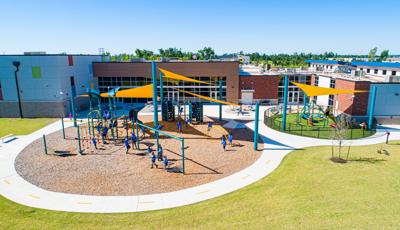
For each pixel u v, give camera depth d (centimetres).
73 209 1404
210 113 3725
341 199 1442
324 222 1236
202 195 1541
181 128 2962
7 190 1609
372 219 1253
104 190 1605
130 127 2966
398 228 1183
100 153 2200
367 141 2498
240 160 2050
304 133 2762
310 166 1906
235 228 1211
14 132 2817
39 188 1631
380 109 3142
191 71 4328
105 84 4466
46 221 1295
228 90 4375
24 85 3494
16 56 3428
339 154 2053
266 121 3244
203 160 2052
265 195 1514
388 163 1938
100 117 3083
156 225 1254
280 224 1230
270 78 4331
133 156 2133
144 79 4403
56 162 2020
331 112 3641
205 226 1234
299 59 14175
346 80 3250
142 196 1536
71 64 3756
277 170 1861
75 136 2670
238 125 3095
